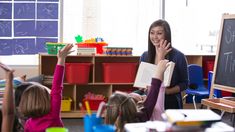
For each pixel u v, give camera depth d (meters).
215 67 3.76
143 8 5.57
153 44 2.60
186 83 2.64
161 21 2.56
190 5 5.77
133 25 5.56
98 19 5.42
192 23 5.79
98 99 4.88
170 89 2.56
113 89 5.21
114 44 5.53
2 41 5.22
